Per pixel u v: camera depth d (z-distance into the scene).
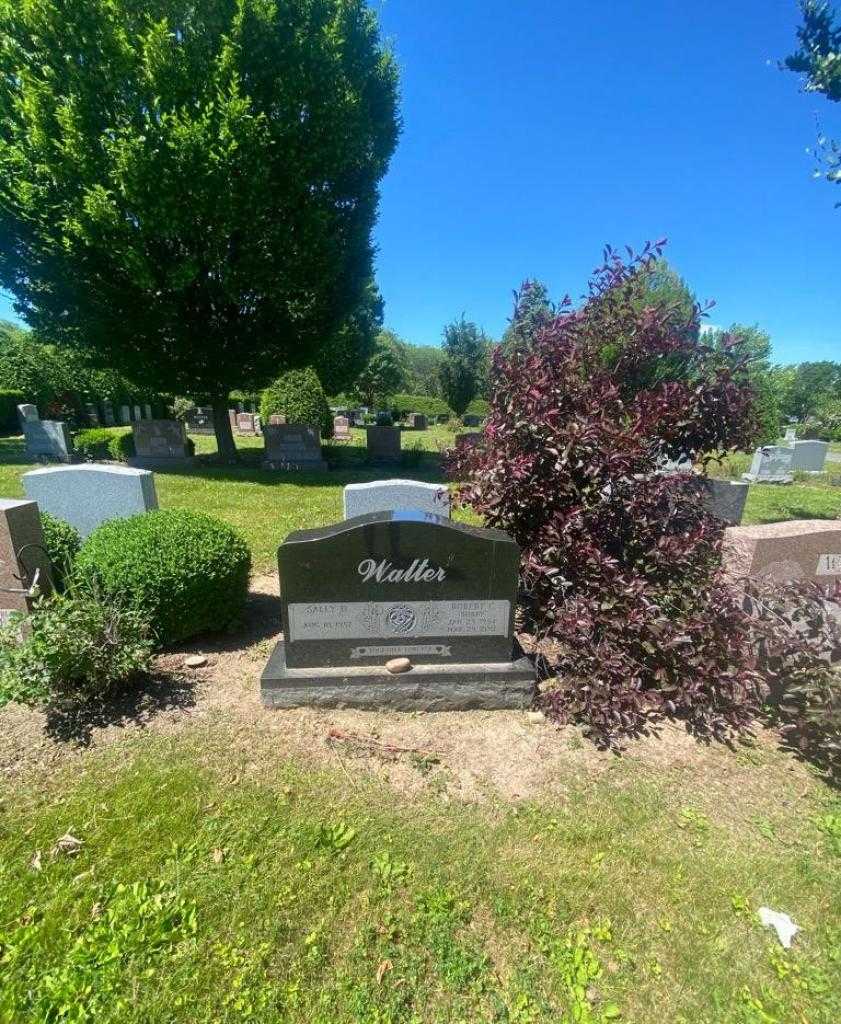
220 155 10.27
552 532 3.55
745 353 4.08
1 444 18.56
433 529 3.21
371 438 15.98
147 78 10.20
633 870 2.25
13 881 2.10
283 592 3.23
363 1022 1.68
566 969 1.86
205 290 12.65
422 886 2.15
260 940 1.92
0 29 10.22
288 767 2.80
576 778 2.79
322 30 11.18
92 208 10.06
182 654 3.95
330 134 11.57
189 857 2.23
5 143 10.54
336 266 12.83
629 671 3.30
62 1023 1.64
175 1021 1.66
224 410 15.45
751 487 14.02
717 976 1.86
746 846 2.39
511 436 3.77
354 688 3.30
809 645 3.10
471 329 36.88
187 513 4.27
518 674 3.35
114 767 2.76
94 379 24.91
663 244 3.83
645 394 3.79
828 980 1.85
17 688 2.86
